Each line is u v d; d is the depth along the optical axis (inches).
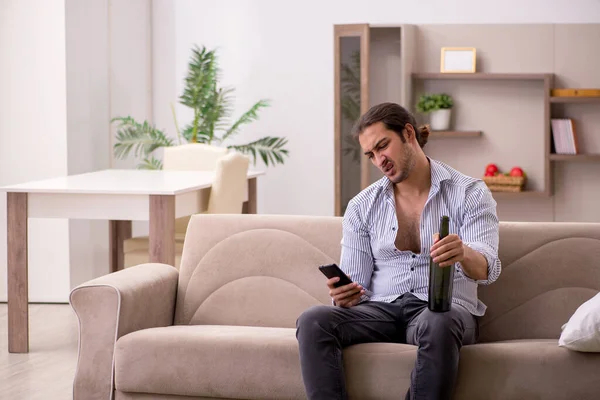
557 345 107.0
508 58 306.3
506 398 104.7
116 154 285.1
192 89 290.8
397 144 114.7
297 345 111.7
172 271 137.5
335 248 133.2
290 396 111.3
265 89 317.1
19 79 243.1
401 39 303.3
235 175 206.5
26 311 181.2
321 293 132.0
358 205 120.8
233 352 112.9
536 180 307.6
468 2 309.6
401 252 117.9
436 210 116.7
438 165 118.3
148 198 177.2
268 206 320.5
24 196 179.5
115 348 117.3
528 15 308.0
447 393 102.0
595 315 103.2
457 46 308.0
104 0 274.4
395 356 107.2
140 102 309.7
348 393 108.0
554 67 305.4
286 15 314.8
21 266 180.4
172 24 319.0
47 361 175.2
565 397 103.8
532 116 306.0
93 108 265.0
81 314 121.0
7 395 150.9
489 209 115.3
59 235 242.7
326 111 315.3
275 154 299.7
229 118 319.3
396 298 117.4
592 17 305.6
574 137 299.4
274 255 134.7
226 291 134.6
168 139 319.3
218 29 317.4
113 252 238.4
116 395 118.8
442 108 303.4
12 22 242.5
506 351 105.7
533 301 123.3
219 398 115.0
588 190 305.9
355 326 111.8
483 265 109.2
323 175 316.8
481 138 308.7
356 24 296.8
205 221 139.5
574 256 124.0
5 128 244.5
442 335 102.1
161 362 115.0
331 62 313.9
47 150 243.4
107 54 277.6
